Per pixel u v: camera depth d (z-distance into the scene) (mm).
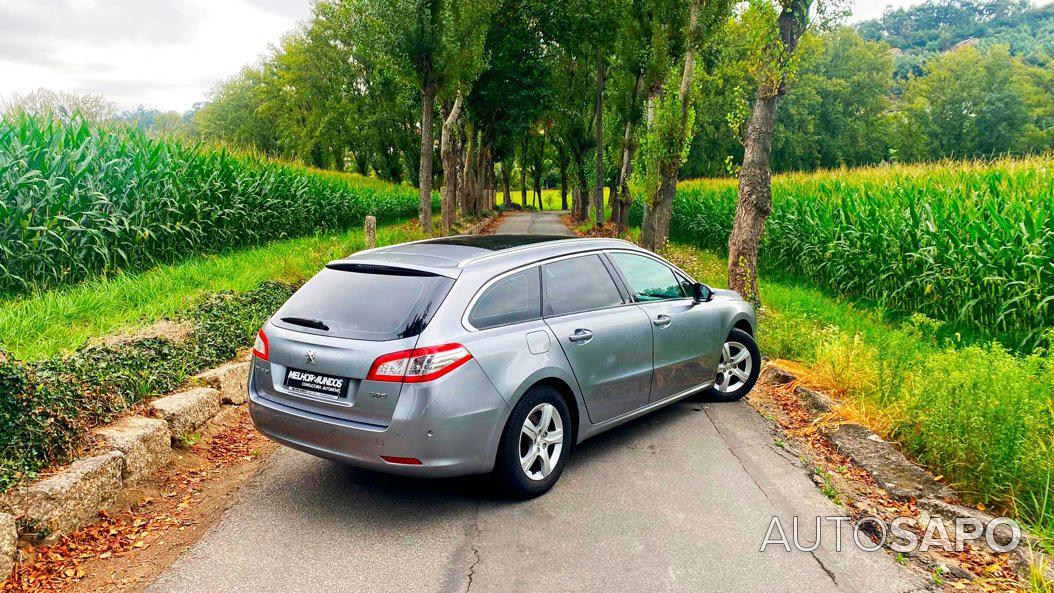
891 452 4531
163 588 3053
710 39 16016
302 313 3947
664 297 5199
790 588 3002
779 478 4285
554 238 4902
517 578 3090
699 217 20438
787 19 9078
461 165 33375
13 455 3578
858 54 79438
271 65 56938
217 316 7102
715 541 3447
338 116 51031
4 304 7383
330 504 3953
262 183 15023
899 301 10500
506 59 28688
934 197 11133
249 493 4141
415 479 4332
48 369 4484
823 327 8594
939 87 77375
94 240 9500
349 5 20484
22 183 8664
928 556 3320
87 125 11258
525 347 3857
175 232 11211
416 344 3461
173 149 12562
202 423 5062
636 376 4691
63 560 3309
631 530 3568
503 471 3785
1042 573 3021
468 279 3834
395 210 29875
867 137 77750
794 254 14586
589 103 36219
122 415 4609
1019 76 82062
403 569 3189
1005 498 3758
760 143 9336
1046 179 11297
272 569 3209
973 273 8773
